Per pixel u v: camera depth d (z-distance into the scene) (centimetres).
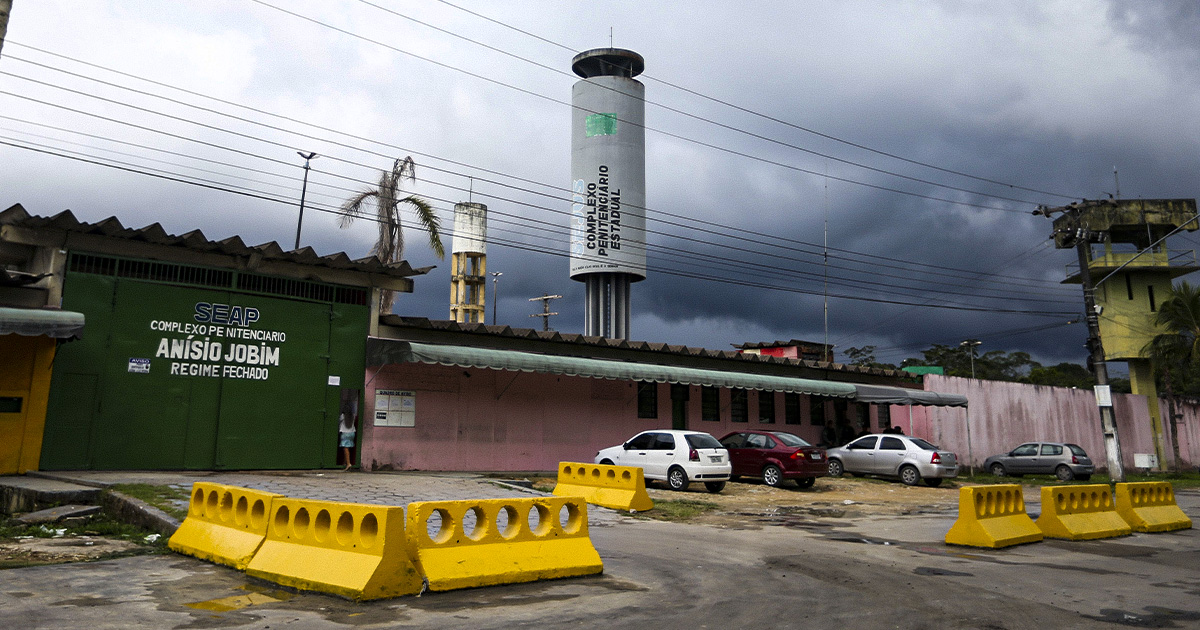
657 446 1944
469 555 770
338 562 719
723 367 2834
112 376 1617
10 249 1561
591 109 5128
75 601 649
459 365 1916
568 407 2364
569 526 888
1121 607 745
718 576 857
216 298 1762
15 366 1503
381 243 2795
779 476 2103
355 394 1947
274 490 1362
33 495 1194
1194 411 4656
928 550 1105
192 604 656
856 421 3259
